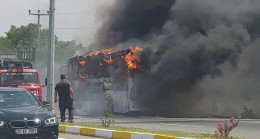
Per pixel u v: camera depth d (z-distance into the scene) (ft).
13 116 40.91
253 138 50.31
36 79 80.28
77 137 53.11
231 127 46.39
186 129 61.41
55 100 67.21
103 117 86.33
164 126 66.23
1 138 40.22
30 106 45.52
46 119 42.09
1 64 82.84
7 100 45.73
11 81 78.59
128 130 53.78
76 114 100.73
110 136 51.70
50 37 77.05
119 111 89.45
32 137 40.81
